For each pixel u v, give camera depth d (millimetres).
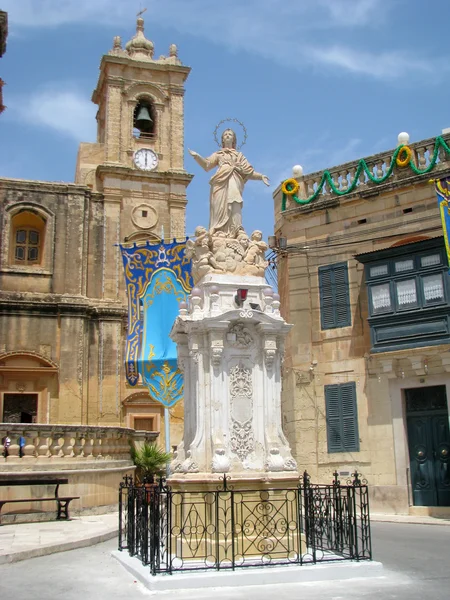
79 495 21844
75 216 39375
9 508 20266
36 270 38250
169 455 26672
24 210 38812
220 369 12836
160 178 41312
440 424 23797
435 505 23375
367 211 26828
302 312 27609
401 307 24719
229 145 14859
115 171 40375
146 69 42812
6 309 37094
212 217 14547
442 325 23703
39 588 10805
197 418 12719
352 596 9891
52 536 16156
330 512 13680
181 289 23391
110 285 39312
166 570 10750
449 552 14344
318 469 26031
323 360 26797
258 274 13906
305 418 26641
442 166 25281
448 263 22703
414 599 9719
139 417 38031
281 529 12133
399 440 24375
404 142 26562
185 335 13969
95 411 37531
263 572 10797
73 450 22688
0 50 29094
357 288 26500
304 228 28250
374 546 15336
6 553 13242
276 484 12320
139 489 12727
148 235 40531
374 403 25219
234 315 12852
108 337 38531
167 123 42812
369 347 25750
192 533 11914
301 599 9695
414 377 24406
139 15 45375
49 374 37094
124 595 10148
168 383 22766
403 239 25812
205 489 12125
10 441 21578
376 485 24500
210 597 9859
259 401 12938
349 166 27656
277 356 13203
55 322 37812
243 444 12719
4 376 36531
